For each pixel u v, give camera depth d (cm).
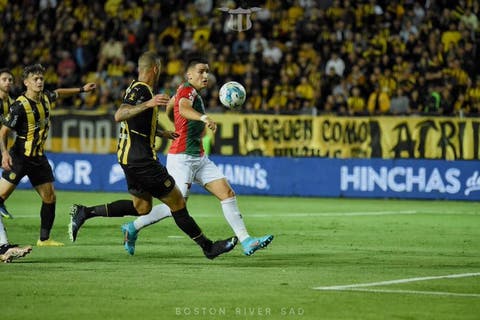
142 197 2759
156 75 2631
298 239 3503
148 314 1925
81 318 1883
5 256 2642
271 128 5928
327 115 5853
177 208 2691
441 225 4141
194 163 2819
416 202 5516
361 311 1972
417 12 6769
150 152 2631
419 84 6047
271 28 6844
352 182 5797
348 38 6619
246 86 6353
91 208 2845
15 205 4959
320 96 6231
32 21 7394
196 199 5603
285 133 5916
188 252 3038
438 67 6209
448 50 6356
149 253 3003
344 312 1959
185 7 7262
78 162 6197
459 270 2644
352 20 6725
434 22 6644
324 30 6650
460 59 6291
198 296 2142
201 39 6944
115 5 7369
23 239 3438
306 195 5866
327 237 3588
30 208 4781
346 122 5834
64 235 3572
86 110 6169
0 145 3044
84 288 2247
